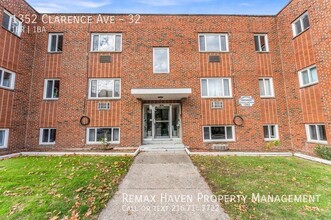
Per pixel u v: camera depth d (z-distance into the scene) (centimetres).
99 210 386
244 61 1181
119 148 1072
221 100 1143
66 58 1130
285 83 1162
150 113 1177
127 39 1163
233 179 570
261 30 1216
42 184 514
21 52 1030
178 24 1191
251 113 1140
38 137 1061
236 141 1112
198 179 575
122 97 1117
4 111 919
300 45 1041
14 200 418
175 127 1177
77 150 1045
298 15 1043
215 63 1172
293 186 517
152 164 746
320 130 937
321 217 359
